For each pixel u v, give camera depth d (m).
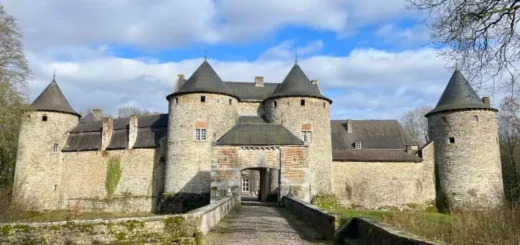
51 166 36.12
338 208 30.62
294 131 30.08
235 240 10.05
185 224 8.75
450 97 33.88
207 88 30.55
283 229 12.29
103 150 35.19
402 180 33.19
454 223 13.54
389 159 33.47
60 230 7.23
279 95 30.83
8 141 33.12
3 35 27.94
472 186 31.52
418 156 34.03
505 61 8.31
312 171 29.59
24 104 30.44
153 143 33.81
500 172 32.00
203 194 28.91
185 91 30.41
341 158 33.28
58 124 36.97
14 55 28.67
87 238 7.46
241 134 25.34
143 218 8.24
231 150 24.34
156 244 8.10
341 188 32.94
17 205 15.11
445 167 32.84
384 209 32.56
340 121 38.38
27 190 34.84
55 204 35.56
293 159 24.19
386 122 37.94
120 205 33.53
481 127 32.19
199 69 31.94
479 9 8.17
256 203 25.39
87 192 34.94
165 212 29.17
